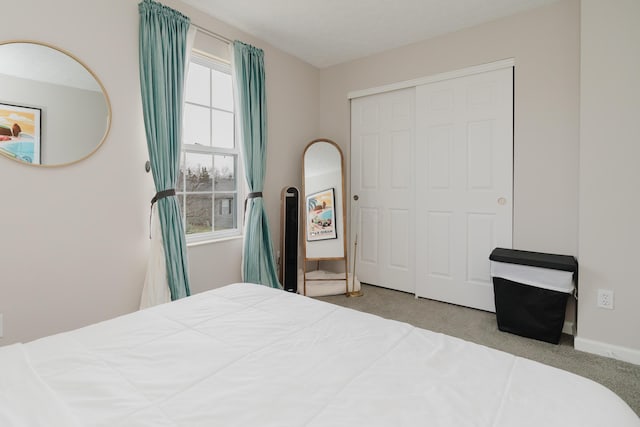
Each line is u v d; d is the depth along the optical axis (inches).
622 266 81.0
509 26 105.9
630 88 78.7
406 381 32.6
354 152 146.5
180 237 93.9
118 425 26.4
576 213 96.7
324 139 141.0
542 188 101.9
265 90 124.3
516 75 105.0
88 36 78.0
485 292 114.0
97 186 81.1
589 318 85.4
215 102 113.8
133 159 87.6
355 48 131.3
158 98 89.0
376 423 26.8
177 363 36.0
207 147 110.9
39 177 72.1
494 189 110.7
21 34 68.6
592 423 26.1
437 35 119.7
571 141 96.8
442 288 123.2
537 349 87.1
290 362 36.4
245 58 114.3
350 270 149.6
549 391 30.4
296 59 140.3
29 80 70.1
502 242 109.8
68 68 75.2
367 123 142.0
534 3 98.9
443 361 36.4
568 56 96.5
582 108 84.1
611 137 81.1
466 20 109.2
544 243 102.1
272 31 117.0
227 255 114.7
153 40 88.0
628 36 78.5
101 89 80.4
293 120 140.3
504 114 108.2
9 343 69.2
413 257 132.5
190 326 45.6
